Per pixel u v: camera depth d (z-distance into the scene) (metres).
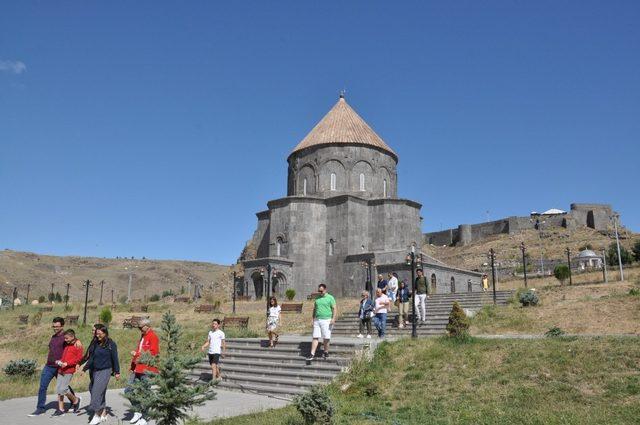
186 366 7.94
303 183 45.69
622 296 21.16
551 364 12.06
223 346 14.88
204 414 10.75
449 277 39.62
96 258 114.12
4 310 49.78
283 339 18.25
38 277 92.38
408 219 43.00
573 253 61.34
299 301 39.47
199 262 122.12
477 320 20.23
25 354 27.73
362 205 42.84
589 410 9.67
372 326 20.53
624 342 12.72
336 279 41.12
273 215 43.66
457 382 11.91
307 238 42.19
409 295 20.55
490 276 51.31
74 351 11.35
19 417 10.75
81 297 88.00
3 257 98.06
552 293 26.42
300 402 9.23
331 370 13.78
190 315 35.28
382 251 39.88
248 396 12.97
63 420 10.47
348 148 44.62
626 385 10.61
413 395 11.49
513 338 14.66
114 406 11.80
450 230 82.94
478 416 9.80
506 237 75.06
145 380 7.86
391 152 46.34
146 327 10.95
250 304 38.31
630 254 52.34
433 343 14.51
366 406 10.98
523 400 10.52
